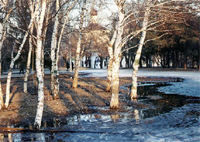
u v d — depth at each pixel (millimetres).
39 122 11492
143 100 19375
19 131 11211
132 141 9719
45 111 14812
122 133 10781
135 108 16234
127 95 22109
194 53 58938
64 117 13742
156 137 10164
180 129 11258
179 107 16438
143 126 11859
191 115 14000
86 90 24672
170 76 42219
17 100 18250
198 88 25984
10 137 10359
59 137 10328
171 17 16922
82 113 14742
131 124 12242
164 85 30625
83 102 18078
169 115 14078
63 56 71562
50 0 17375
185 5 16562
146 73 51156
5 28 15594
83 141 9805
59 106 16266
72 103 17500
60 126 11953
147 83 34000
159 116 13867
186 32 48250
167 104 17578
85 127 11781
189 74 45125
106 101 18766
